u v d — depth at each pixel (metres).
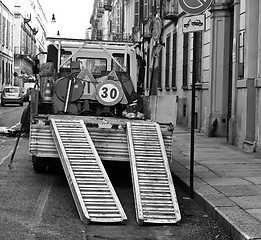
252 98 13.72
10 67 65.12
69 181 7.57
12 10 66.88
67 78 10.56
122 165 9.89
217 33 17.05
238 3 14.70
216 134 17.28
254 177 9.66
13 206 7.56
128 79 11.06
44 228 6.53
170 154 8.95
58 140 8.31
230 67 16.88
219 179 9.48
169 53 25.00
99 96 10.55
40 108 10.46
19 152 13.27
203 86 18.47
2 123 22.88
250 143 13.51
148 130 8.85
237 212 7.02
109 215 6.88
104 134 8.77
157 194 7.40
